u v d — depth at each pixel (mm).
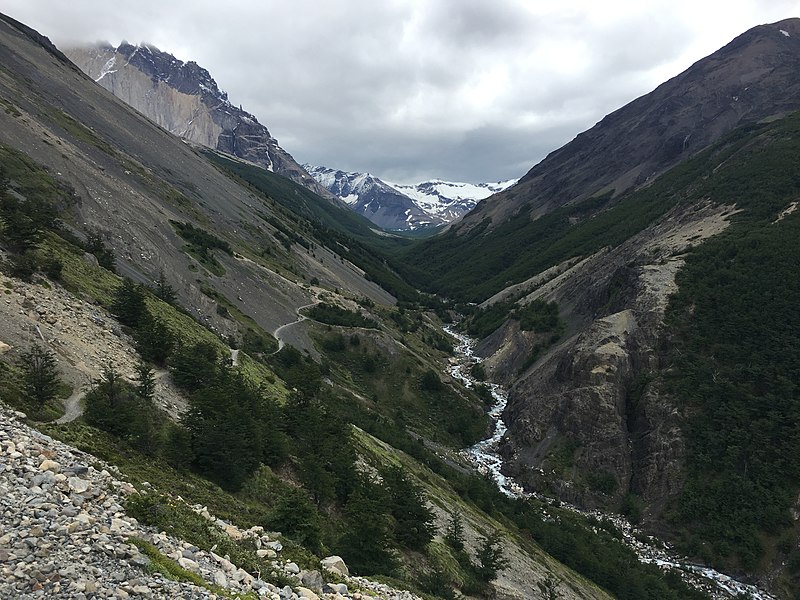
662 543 77375
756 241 109500
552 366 116750
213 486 29250
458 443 109125
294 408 50250
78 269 51000
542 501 87688
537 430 104062
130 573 12625
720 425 85188
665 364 99438
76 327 37875
